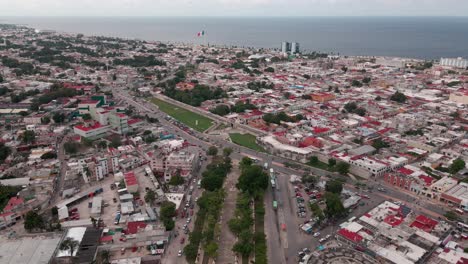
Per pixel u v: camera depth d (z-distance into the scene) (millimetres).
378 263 198625
